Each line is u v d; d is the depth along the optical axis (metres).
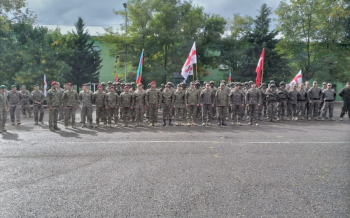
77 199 4.35
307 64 34.47
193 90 12.88
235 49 37.88
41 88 29.92
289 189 4.73
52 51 32.50
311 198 4.36
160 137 9.62
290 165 6.12
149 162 6.35
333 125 12.83
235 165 6.12
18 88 32.16
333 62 33.50
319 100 14.93
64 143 8.55
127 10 32.03
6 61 30.08
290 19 34.41
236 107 13.00
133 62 31.14
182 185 4.93
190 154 7.10
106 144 8.37
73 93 12.22
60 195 4.50
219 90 12.85
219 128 11.98
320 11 32.78
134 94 12.85
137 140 9.04
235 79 36.50
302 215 3.81
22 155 7.02
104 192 4.62
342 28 32.66
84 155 7.01
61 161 6.45
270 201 4.26
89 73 39.38
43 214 3.87
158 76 31.05
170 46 34.03
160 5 31.47
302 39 34.72
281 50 35.75
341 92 14.75
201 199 4.34
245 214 3.85
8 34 31.02
